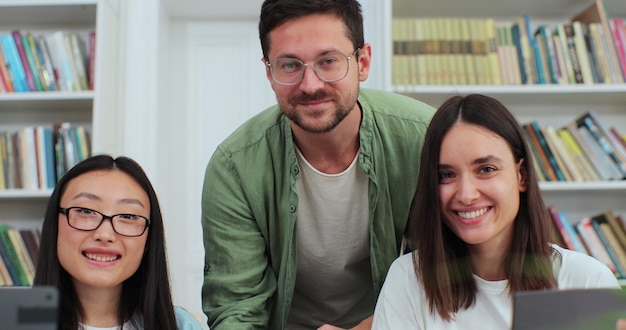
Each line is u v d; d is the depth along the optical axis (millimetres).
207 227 1425
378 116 1378
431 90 2143
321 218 1399
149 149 2328
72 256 1092
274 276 1455
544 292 678
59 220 1114
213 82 2584
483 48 2189
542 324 670
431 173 1134
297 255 1446
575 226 2199
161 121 2430
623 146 2166
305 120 1214
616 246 2168
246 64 2588
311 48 1171
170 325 1184
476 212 1110
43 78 2264
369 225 1394
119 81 2340
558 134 2209
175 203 2514
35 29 2480
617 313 661
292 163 1358
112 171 1150
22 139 2244
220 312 1361
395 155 1366
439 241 1141
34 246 2227
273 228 1410
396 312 1179
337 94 1198
